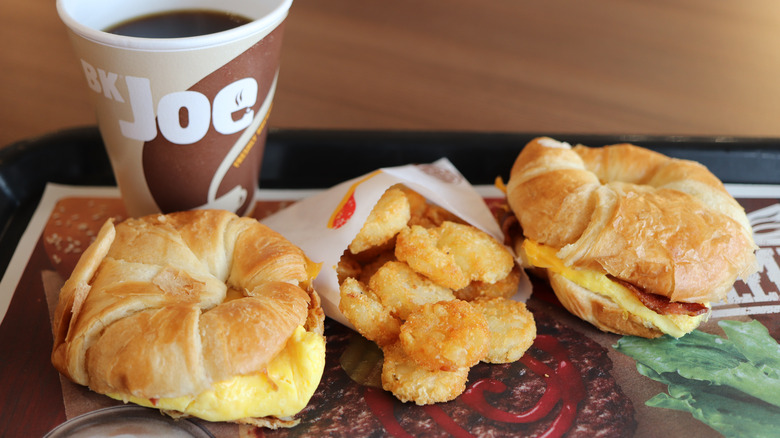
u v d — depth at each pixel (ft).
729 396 1.40
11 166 1.68
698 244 1.42
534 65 2.17
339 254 1.44
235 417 1.29
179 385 1.24
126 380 1.24
